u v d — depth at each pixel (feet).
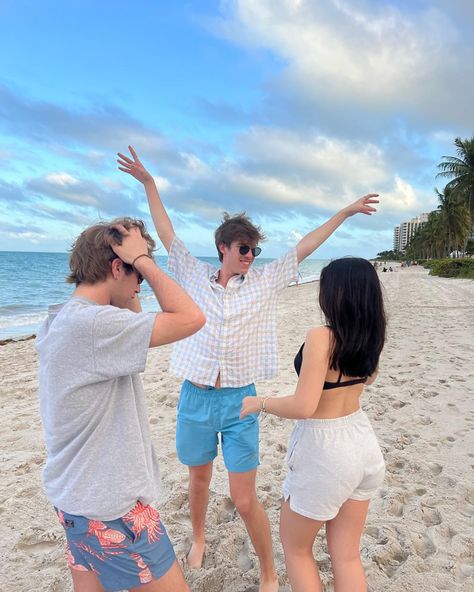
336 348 6.12
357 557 6.57
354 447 6.24
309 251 8.52
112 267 5.18
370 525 10.37
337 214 8.67
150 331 4.79
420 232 323.16
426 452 14.10
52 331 4.89
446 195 193.88
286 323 44.75
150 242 5.54
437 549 9.46
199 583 8.51
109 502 4.88
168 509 11.09
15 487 12.23
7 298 87.40
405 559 9.30
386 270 239.91
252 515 7.95
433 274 154.40
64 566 9.08
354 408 6.55
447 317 45.60
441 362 25.81
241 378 7.98
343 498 6.23
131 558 5.07
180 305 4.94
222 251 8.30
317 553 9.35
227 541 9.77
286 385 21.93
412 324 40.83
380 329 6.24
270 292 8.36
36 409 19.04
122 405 5.07
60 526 10.44
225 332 7.95
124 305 5.55
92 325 4.71
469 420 16.72
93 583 5.50
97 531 4.93
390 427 16.16
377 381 21.99
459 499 11.38
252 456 7.88
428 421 16.65
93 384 4.82
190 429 8.24
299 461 6.35
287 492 6.51
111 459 4.94
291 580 6.54
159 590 5.27
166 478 12.63
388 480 12.47
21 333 47.65
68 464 4.95
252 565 9.16
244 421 7.88
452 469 12.94
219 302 8.14
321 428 6.29
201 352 8.09
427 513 10.87
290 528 6.56
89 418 4.86
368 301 6.11
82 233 5.24
